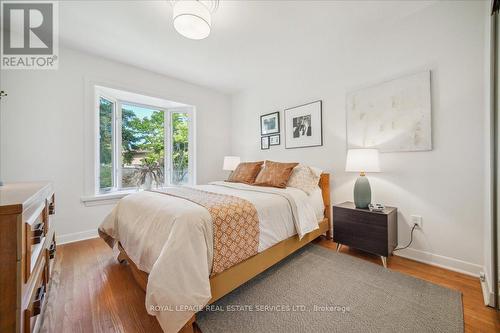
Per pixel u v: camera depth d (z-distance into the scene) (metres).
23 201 0.82
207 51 2.66
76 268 1.90
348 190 2.52
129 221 1.69
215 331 1.17
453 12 1.79
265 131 3.60
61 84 2.49
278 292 1.52
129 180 3.46
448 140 1.82
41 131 2.37
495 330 1.16
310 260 2.01
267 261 1.68
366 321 1.24
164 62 2.94
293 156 3.17
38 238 0.98
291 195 2.03
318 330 1.18
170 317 1.02
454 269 1.79
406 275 1.72
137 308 1.38
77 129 2.60
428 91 1.90
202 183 3.94
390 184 2.15
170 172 3.86
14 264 0.74
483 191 1.66
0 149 2.16
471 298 1.43
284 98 3.29
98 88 2.85
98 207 2.77
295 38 2.41
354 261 1.98
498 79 1.36
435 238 1.89
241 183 2.87
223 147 4.23
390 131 2.14
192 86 3.75
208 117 4.00
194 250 1.17
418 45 1.98
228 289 1.36
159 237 1.28
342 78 2.56
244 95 4.02
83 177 2.65
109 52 2.65
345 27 2.23
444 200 1.85
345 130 2.54
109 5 1.84
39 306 0.97
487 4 1.54
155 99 3.39
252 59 2.88
